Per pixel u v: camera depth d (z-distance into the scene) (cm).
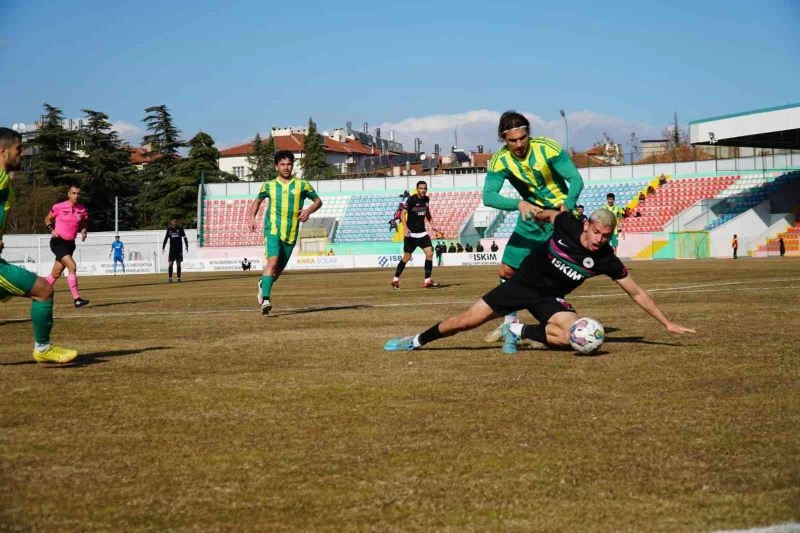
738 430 437
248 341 870
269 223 1206
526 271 714
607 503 330
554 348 757
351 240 5772
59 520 320
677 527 302
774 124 4522
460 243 5347
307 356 744
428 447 416
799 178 5225
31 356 768
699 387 556
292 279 2822
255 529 309
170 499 343
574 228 688
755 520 307
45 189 7256
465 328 736
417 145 10956
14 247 5266
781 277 2052
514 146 789
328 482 363
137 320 1165
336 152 11575
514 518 315
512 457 396
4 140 658
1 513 328
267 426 467
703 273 2384
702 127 4856
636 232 5197
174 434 450
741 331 860
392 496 343
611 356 700
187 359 735
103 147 8162
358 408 511
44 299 684
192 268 5022
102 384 606
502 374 623
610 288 1709
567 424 459
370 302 1451
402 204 1927
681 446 408
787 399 513
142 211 8362
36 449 421
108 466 390
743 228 5034
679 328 689
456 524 311
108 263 4759
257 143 9988
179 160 8319
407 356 732
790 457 385
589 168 5800
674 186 5588
